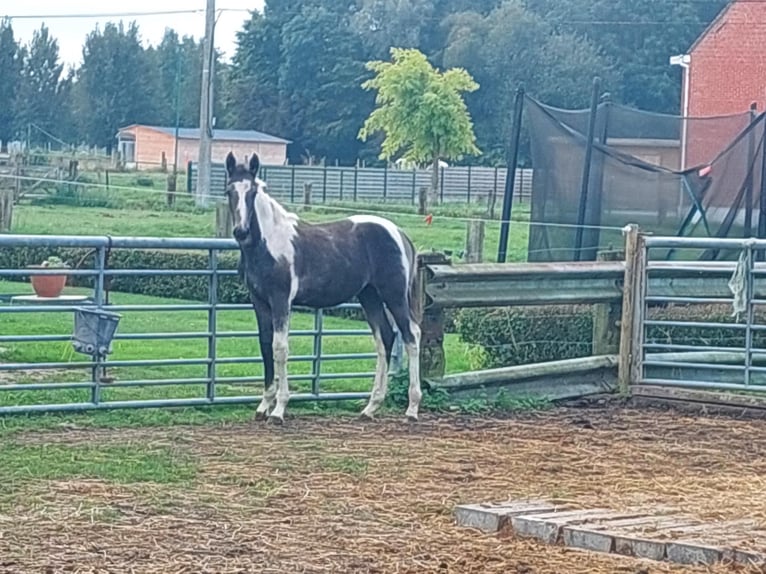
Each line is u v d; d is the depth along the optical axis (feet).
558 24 218.38
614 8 214.90
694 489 27.43
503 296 39.88
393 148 163.84
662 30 208.85
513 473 28.91
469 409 38.58
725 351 40.57
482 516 23.52
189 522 23.41
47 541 21.76
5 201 89.76
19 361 45.60
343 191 162.30
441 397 38.70
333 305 36.42
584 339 44.78
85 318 34.76
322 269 35.65
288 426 34.96
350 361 49.55
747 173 54.08
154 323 59.67
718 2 211.61
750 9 116.78
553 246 56.95
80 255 72.90
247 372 44.65
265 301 35.40
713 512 24.47
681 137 61.05
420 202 124.88
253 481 27.20
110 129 295.48
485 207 143.13
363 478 27.91
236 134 230.07
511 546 22.17
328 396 38.50
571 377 41.39
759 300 39.86
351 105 234.79
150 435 32.73
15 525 22.85
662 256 55.47
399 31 239.09
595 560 21.21
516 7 217.97
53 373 43.14
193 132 251.60
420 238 95.76
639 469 29.89
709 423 37.65
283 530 22.98
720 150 61.67
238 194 34.35
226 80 268.41
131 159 255.29
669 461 31.14
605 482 28.09
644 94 206.18
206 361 36.83
